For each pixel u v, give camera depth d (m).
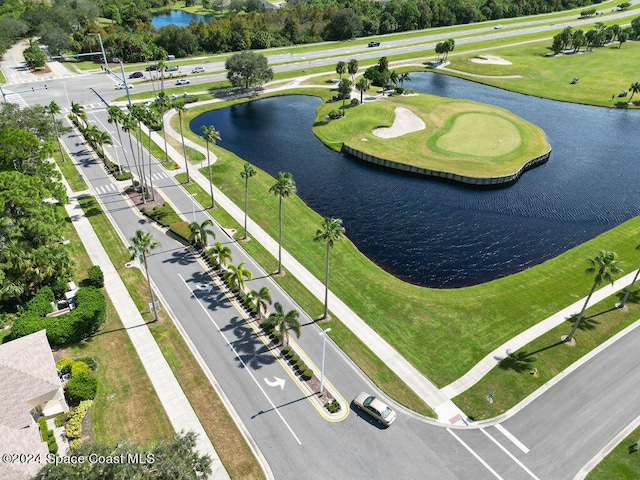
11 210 66.62
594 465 48.09
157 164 111.06
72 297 67.19
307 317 66.38
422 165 113.19
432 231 89.94
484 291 72.81
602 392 56.09
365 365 59.16
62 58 191.50
